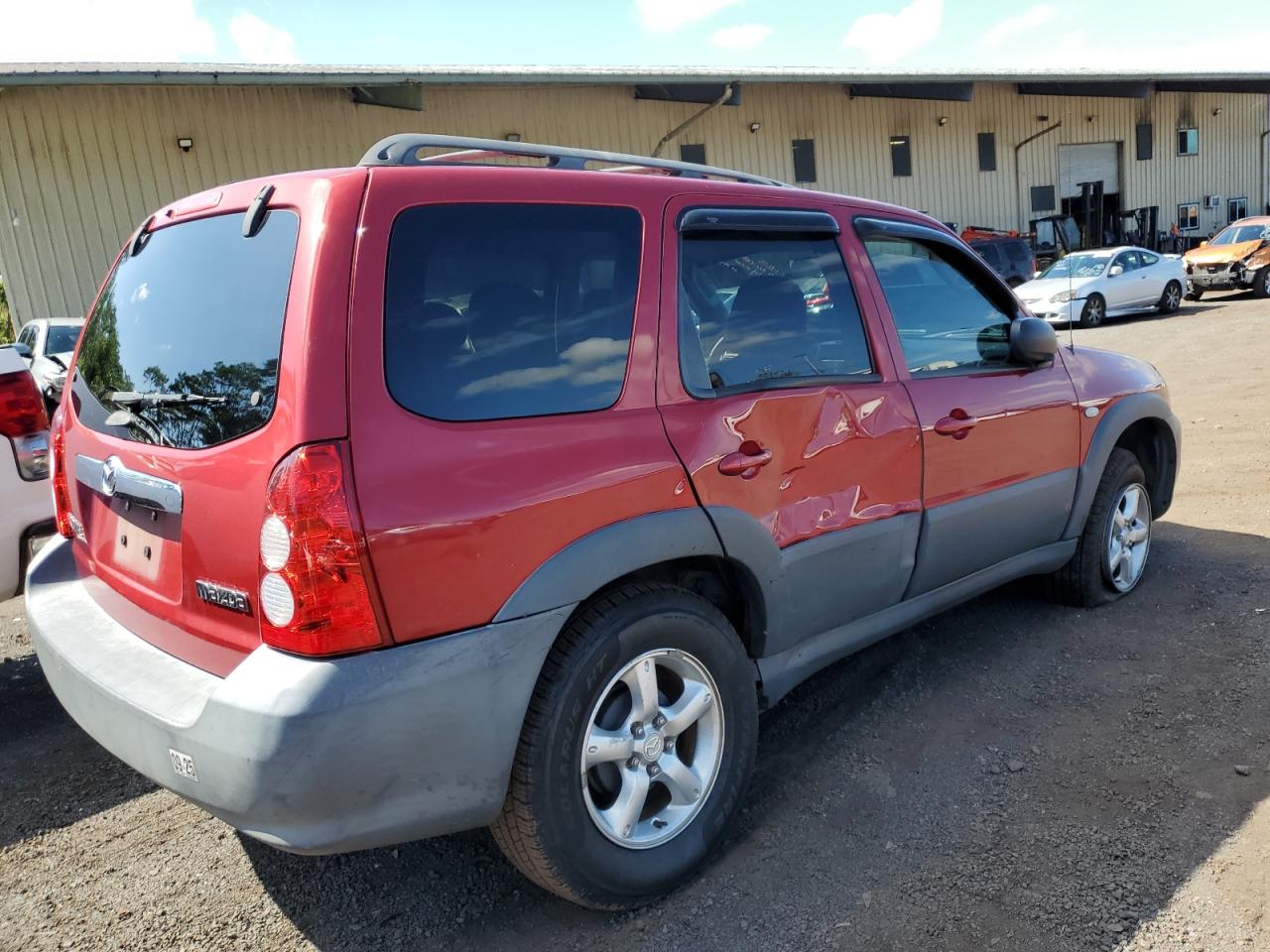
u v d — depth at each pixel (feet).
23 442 11.44
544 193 7.68
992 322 11.91
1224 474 20.48
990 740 10.17
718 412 8.32
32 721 12.26
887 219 10.73
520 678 6.83
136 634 7.87
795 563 8.97
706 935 7.54
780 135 76.28
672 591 7.95
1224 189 111.96
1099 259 59.31
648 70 64.69
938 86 77.15
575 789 7.24
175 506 7.06
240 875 8.76
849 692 11.52
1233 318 53.16
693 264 8.57
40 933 8.01
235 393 6.72
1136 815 8.63
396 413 6.48
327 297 6.41
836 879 8.09
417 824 6.59
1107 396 13.09
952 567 11.02
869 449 9.66
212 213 7.79
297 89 54.54
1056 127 92.43
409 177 6.99
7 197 48.19
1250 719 10.16
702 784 8.24
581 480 7.23
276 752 5.98
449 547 6.52
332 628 6.15
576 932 7.72
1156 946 7.02
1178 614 13.15
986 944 7.18
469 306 7.09
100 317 9.14
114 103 50.01
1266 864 7.82
